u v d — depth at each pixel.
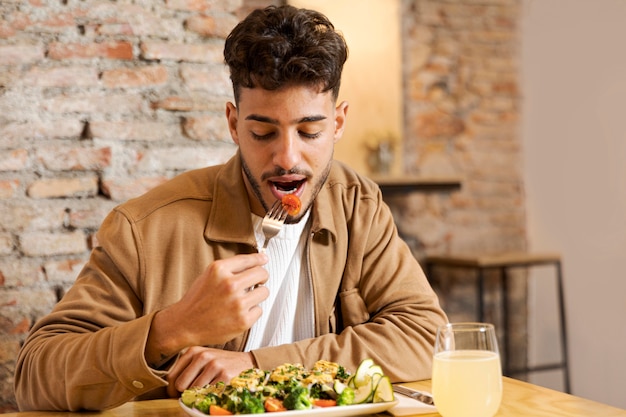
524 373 4.57
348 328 1.51
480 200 4.75
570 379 4.51
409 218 4.61
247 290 1.59
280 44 1.36
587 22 4.51
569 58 4.57
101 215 2.22
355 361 1.45
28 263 2.15
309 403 1.14
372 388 1.20
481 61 4.73
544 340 4.63
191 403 1.18
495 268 4.52
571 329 4.53
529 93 4.77
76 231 2.20
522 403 1.28
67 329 1.43
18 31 2.13
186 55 2.32
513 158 4.80
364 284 1.67
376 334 1.50
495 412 1.12
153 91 2.28
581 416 1.21
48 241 2.17
